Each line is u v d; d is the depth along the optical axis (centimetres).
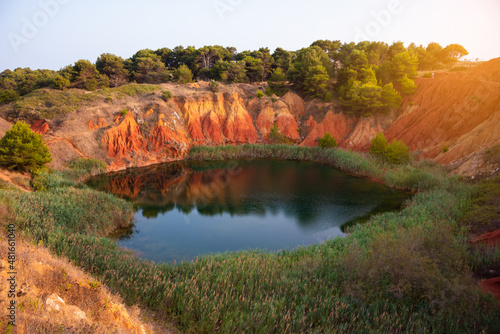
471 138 3791
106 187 3625
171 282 1308
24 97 5347
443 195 2670
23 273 837
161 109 5512
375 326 1095
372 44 7188
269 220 2678
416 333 1045
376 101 5519
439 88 5241
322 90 6469
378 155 4522
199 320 1071
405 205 2948
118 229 2422
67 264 1165
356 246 1733
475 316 1107
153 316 1069
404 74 5828
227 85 6725
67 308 734
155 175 4275
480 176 2933
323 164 5034
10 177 2816
